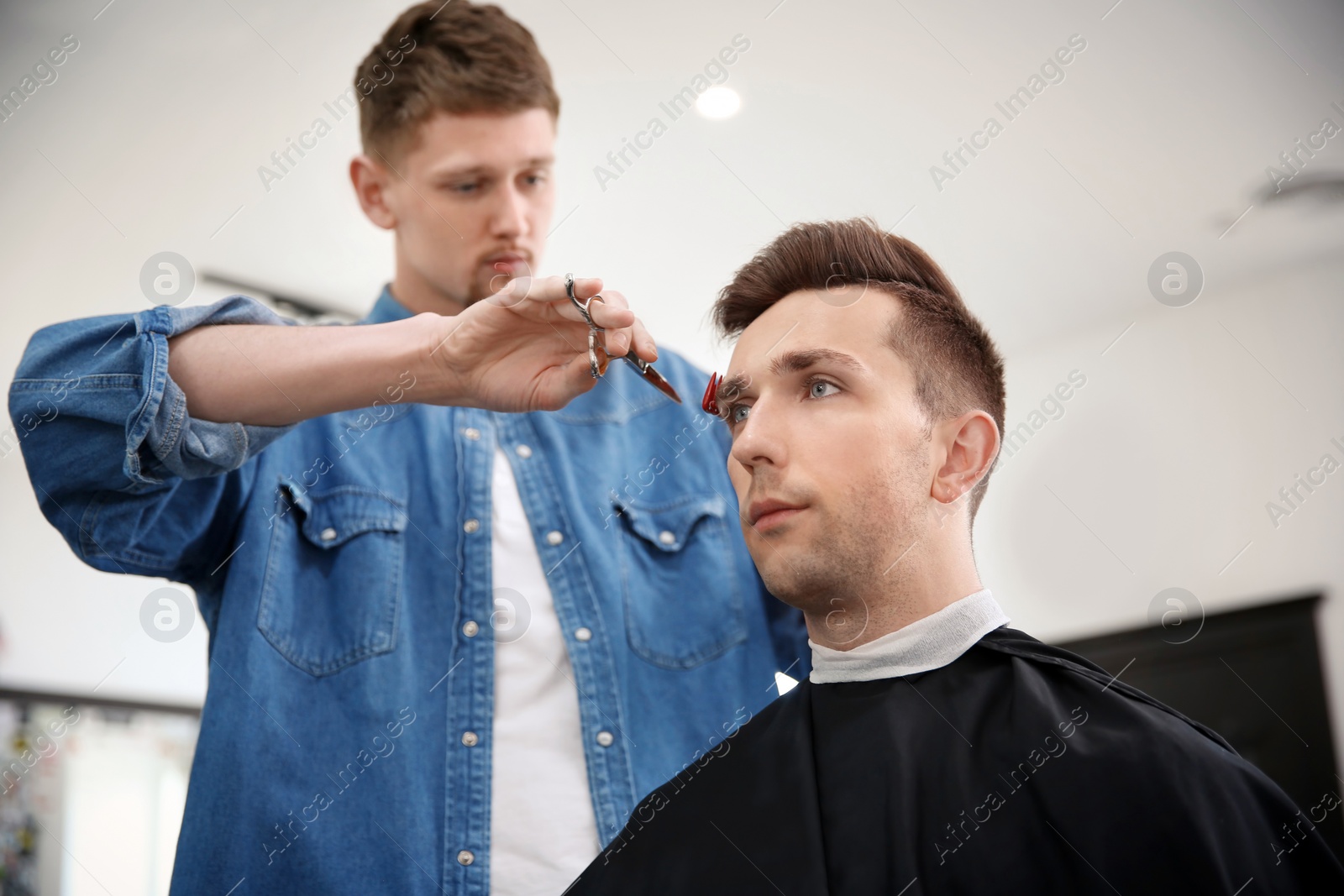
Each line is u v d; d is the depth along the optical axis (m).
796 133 2.67
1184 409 3.41
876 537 1.07
